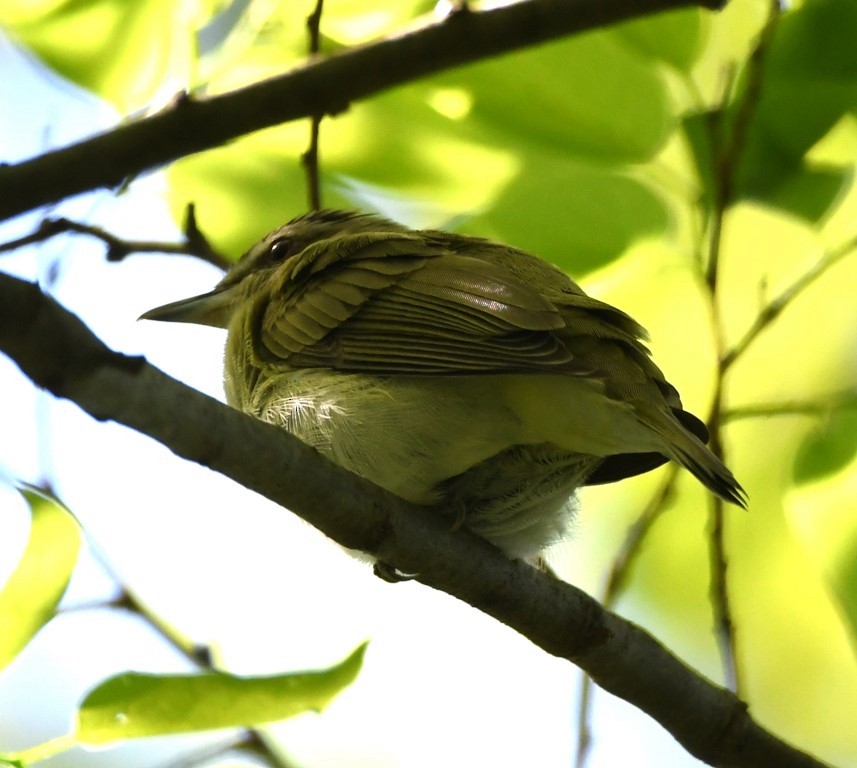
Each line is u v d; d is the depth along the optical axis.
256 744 10.94
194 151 8.35
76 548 8.62
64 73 9.48
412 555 8.94
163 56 9.46
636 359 9.53
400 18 10.47
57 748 8.15
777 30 9.74
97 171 8.06
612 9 8.51
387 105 10.95
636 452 10.08
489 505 9.98
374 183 11.19
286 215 11.41
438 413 9.56
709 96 11.13
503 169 10.98
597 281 11.09
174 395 7.21
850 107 9.81
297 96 8.38
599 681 9.69
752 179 10.00
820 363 14.21
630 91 10.25
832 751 14.45
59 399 6.64
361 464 9.76
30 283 6.21
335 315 10.18
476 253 10.54
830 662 14.40
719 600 9.95
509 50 8.52
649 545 14.16
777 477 13.93
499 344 9.25
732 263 13.83
